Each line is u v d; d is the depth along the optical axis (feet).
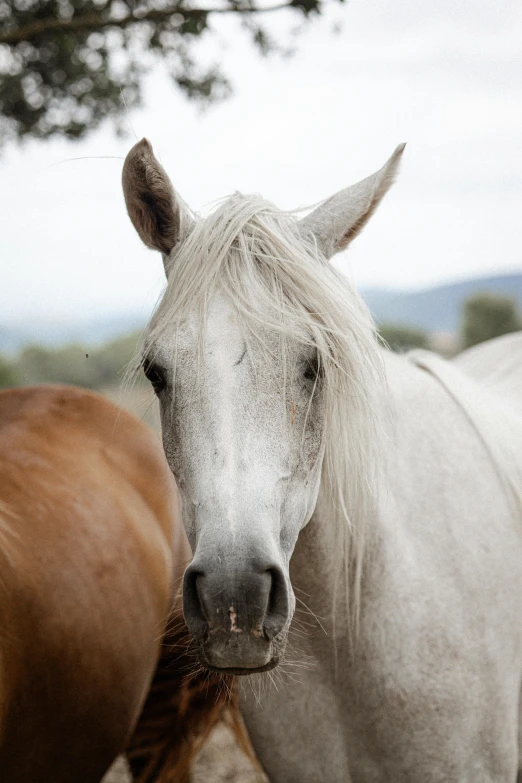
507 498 6.90
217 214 5.50
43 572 6.93
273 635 4.66
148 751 9.45
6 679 6.11
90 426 9.53
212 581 4.54
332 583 6.19
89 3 12.82
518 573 6.66
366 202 5.78
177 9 11.63
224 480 4.71
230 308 5.08
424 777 6.31
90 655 7.18
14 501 7.34
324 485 5.99
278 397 4.96
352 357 5.33
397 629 6.21
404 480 6.63
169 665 9.23
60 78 13.48
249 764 11.37
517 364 10.19
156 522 9.36
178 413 5.11
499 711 6.37
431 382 7.39
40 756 6.78
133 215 5.79
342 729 6.49
